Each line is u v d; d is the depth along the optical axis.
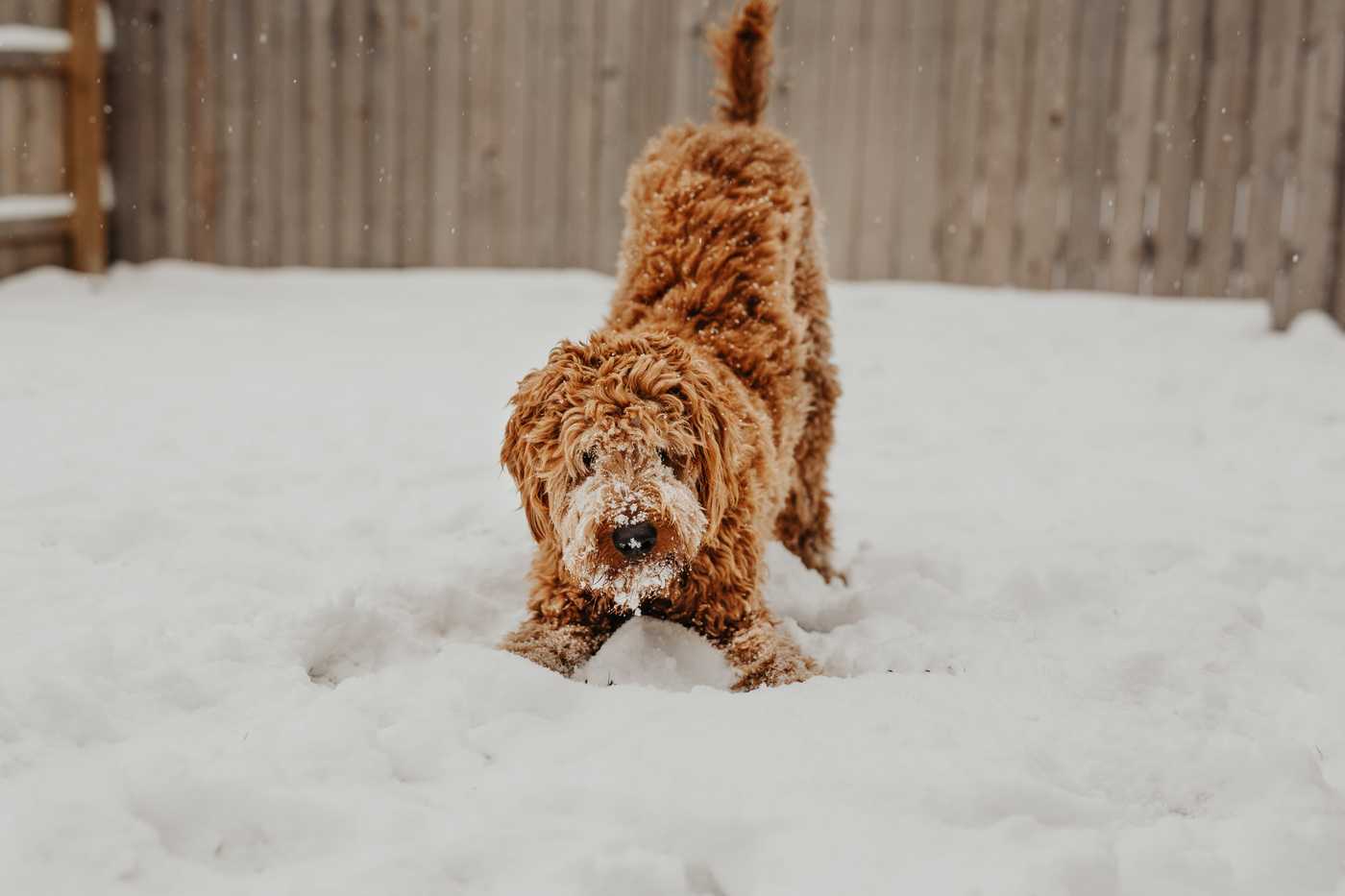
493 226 10.19
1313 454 5.96
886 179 9.77
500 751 2.90
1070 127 9.45
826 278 4.65
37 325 8.28
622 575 3.30
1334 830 2.61
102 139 10.01
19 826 2.38
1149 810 2.74
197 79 10.12
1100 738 3.00
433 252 10.24
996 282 9.73
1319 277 8.75
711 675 3.52
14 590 3.68
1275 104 8.94
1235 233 9.27
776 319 4.02
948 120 9.62
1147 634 3.77
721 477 3.41
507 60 9.98
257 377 7.13
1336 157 8.68
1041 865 2.40
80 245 9.88
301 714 3.02
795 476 4.39
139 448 5.46
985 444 6.23
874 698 3.15
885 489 5.47
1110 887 2.41
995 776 2.70
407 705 3.07
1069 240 9.56
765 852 2.50
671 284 4.08
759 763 2.78
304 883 2.37
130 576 3.86
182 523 4.42
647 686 3.34
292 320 8.95
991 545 4.65
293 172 10.18
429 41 9.98
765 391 3.91
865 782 2.69
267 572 3.99
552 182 10.09
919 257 9.82
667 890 2.37
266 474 5.16
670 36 9.83
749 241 4.08
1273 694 3.43
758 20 4.80
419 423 6.22
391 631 3.68
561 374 3.44
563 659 3.51
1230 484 5.52
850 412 6.82
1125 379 7.57
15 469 5.02
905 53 9.59
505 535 4.55
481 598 3.99
